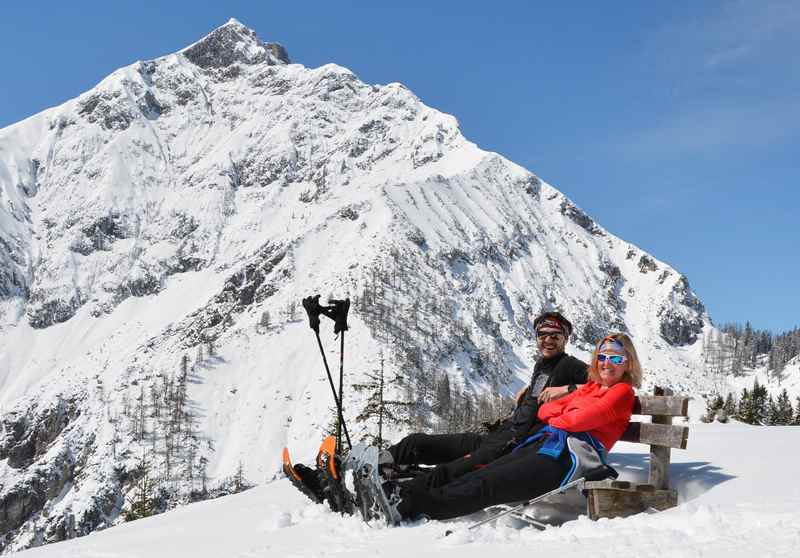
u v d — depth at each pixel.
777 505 4.74
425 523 5.51
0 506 186.62
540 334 6.49
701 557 3.79
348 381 196.50
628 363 5.90
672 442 5.50
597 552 4.15
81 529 167.88
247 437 196.62
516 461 5.52
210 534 6.43
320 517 6.27
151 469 178.00
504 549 4.52
